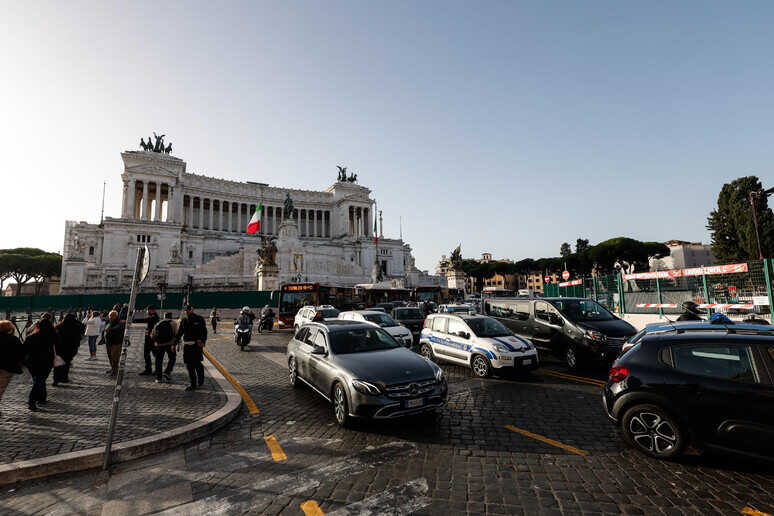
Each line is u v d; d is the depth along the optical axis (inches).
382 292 1807.3
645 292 788.0
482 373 468.1
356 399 281.6
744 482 201.5
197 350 403.9
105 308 1750.7
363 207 4813.0
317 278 2667.3
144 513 178.2
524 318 600.4
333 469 222.5
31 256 3282.5
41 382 331.6
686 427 221.9
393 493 193.9
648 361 242.5
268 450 252.7
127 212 3479.3
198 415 309.0
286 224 2815.0
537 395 385.7
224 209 4515.3
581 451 245.8
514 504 182.7
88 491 201.2
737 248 1798.7
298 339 430.0
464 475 213.8
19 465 214.8
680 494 190.4
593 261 3134.8
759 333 223.8
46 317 345.7
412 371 299.6
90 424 288.8
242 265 2642.7
